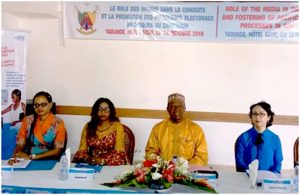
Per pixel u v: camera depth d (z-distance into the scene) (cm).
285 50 427
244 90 434
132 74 441
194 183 248
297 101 430
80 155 340
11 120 383
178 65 436
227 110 438
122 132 353
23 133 370
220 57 432
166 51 436
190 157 360
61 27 440
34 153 358
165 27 425
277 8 411
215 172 271
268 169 339
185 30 423
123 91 445
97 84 446
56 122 371
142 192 243
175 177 249
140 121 445
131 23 427
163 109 442
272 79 431
